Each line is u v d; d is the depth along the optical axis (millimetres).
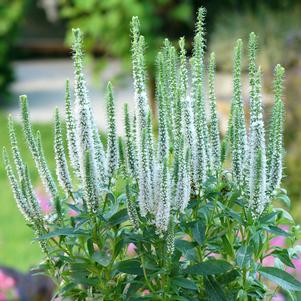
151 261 1409
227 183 1451
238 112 1417
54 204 1440
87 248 1457
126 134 1402
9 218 3621
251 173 1361
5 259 3115
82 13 4852
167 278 1395
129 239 1414
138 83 1379
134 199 1404
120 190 1455
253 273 1433
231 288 1466
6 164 1429
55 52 9836
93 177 1364
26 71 8711
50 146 4762
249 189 1372
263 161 1354
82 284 1501
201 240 1399
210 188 1439
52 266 1485
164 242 1369
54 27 9984
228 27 4895
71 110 1398
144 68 1390
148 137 1359
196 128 1403
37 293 2197
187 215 1438
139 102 1379
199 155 1401
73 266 1443
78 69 1374
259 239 1420
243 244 1421
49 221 1450
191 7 4812
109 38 4648
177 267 1401
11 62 6621
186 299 1396
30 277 2232
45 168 1436
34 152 1432
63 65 9188
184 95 1400
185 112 1396
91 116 1386
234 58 1425
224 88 4355
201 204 1440
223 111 2986
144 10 4449
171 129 1429
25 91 7234
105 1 4574
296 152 3258
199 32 1423
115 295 1443
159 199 1336
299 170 3223
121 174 1432
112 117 1405
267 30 4434
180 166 1346
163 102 1375
